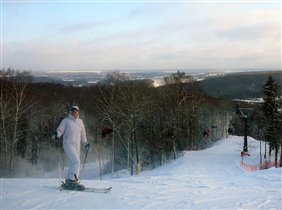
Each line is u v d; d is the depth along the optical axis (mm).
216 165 44875
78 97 76562
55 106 65812
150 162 60031
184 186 12891
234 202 9891
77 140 10984
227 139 80438
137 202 9609
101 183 12703
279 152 62156
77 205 9094
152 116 61062
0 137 53281
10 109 51781
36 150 60750
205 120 84188
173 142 59594
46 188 11070
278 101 57812
